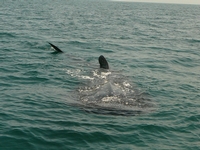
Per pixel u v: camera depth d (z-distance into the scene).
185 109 9.93
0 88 11.24
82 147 7.07
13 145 7.01
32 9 72.81
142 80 13.20
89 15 62.12
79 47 21.34
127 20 52.72
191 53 21.53
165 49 22.89
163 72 15.22
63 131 7.80
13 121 8.30
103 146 7.18
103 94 10.03
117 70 14.76
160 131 8.14
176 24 50.28
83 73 13.73
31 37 24.83
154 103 10.27
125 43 24.78
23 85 11.75
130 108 9.41
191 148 7.32
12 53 17.97
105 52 20.00
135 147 7.21
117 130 8.02
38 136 7.49
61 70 14.23
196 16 85.31
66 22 42.00
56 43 22.48
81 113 9.02
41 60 16.33
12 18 42.44
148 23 48.75
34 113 8.95
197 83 13.41
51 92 10.92
